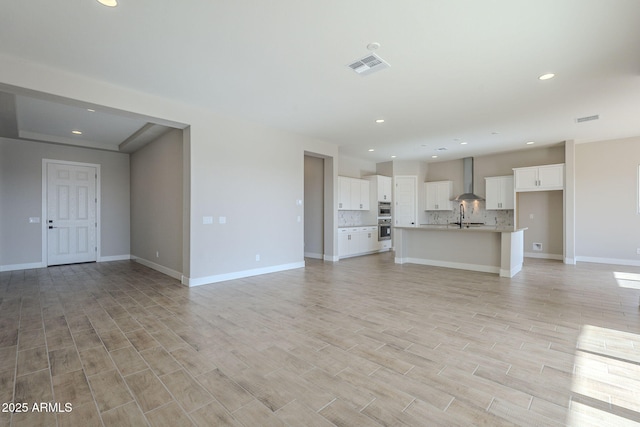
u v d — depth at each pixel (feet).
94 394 6.29
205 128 15.21
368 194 28.53
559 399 6.07
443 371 7.14
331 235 23.27
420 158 28.40
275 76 11.17
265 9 7.43
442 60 9.99
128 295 13.51
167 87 12.16
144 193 20.86
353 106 14.34
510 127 17.84
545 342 8.66
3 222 18.71
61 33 8.43
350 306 12.00
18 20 7.81
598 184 21.66
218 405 5.93
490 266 18.83
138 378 6.88
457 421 5.45
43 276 17.30
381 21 7.94
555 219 23.86
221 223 16.03
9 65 9.74
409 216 29.45
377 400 6.07
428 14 7.64
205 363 7.55
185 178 15.23
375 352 8.10
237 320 10.46
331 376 6.95
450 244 20.51
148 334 9.29
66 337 9.07
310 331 9.52
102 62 10.09
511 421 5.44
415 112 15.16
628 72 10.74
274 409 5.80
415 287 15.02
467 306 11.97
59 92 10.68
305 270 19.36
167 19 7.82
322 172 24.20
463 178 28.27
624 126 17.53
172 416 5.61
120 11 7.48
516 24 8.04
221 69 10.62
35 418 5.55
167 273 17.74
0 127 16.07
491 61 10.03
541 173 22.71
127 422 5.46
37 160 19.89
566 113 15.19
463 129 18.31
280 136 18.85
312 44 9.06
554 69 10.57
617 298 13.00
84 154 21.70
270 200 18.39
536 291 14.21
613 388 6.43
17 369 7.27
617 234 21.11
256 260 17.74
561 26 8.11
